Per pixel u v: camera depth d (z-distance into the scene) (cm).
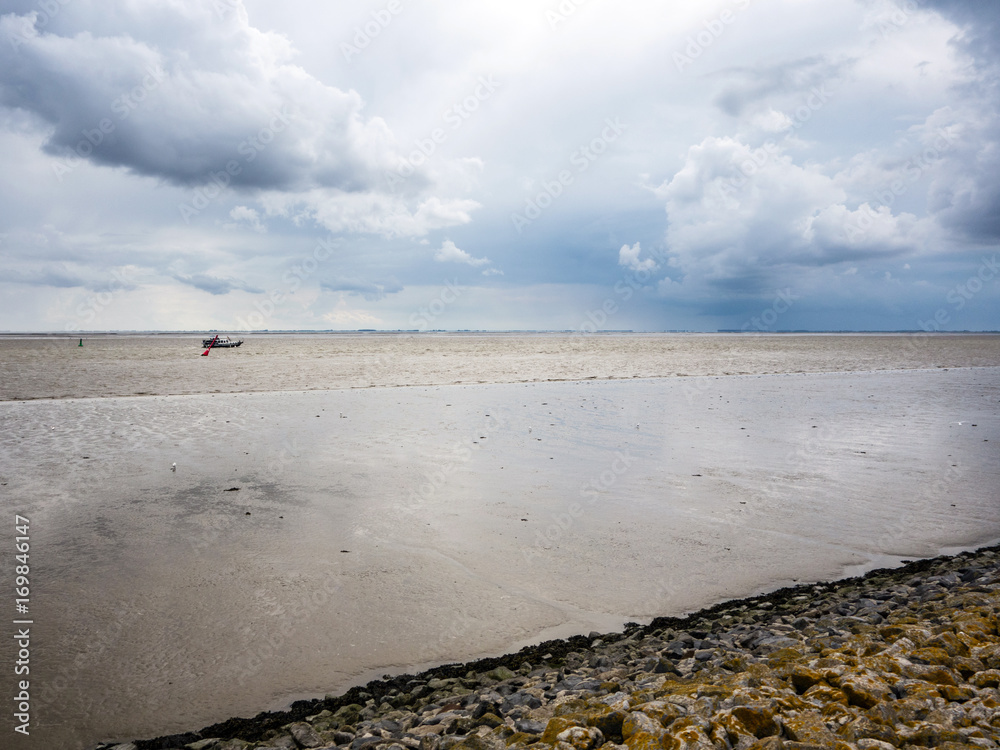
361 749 446
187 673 604
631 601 775
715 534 1012
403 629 699
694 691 478
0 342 10638
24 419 2056
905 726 409
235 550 920
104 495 1190
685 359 5675
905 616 640
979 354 7056
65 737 506
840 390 3117
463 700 536
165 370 3975
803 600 761
